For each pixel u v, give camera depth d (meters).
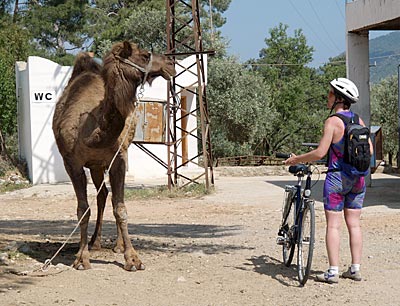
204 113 21.14
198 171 25.98
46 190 21.61
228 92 38.12
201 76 21.00
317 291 7.46
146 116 21.09
